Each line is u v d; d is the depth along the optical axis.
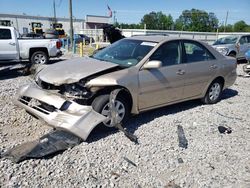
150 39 5.07
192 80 5.32
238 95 7.26
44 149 3.47
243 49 14.60
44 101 3.94
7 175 2.99
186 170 3.40
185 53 5.21
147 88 4.51
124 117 4.39
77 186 2.93
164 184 3.09
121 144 3.88
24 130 4.20
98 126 4.05
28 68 8.73
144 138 4.14
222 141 4.27
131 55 4.73
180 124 4.80
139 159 3.56
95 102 4.03
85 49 23.61
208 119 5.16
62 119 3.75
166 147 3.92
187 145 4.04
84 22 61.31
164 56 4.81
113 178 3.12
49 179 3.00
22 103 4.44
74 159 3.41
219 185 3.14
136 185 3.03
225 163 3.62
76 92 3.96
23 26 53.16
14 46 10.41
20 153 3.34
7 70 8.70
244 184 3.19
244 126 4.96
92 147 3.72
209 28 87.50
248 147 4.12
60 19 57.53
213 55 5.85
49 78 4.11
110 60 4.78
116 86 4.12
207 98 6.01
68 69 4.29
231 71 6.27
